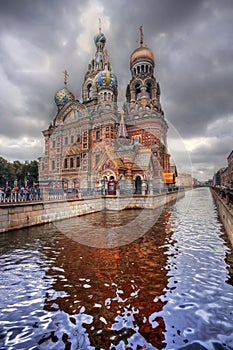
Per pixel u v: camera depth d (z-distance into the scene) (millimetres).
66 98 56656
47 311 5121
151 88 54125
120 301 5555
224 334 4328
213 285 6473
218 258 8914
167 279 6891
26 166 61656
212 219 19031
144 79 52906
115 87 50156
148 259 8773
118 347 3963
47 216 16406
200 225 16234
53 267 7863
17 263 8242
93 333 4355
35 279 6855
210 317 4883
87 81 59031
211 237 12523
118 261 8516
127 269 7711
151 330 4449
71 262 8391
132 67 55875
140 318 4859
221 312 5086
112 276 7098
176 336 4266
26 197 15711
